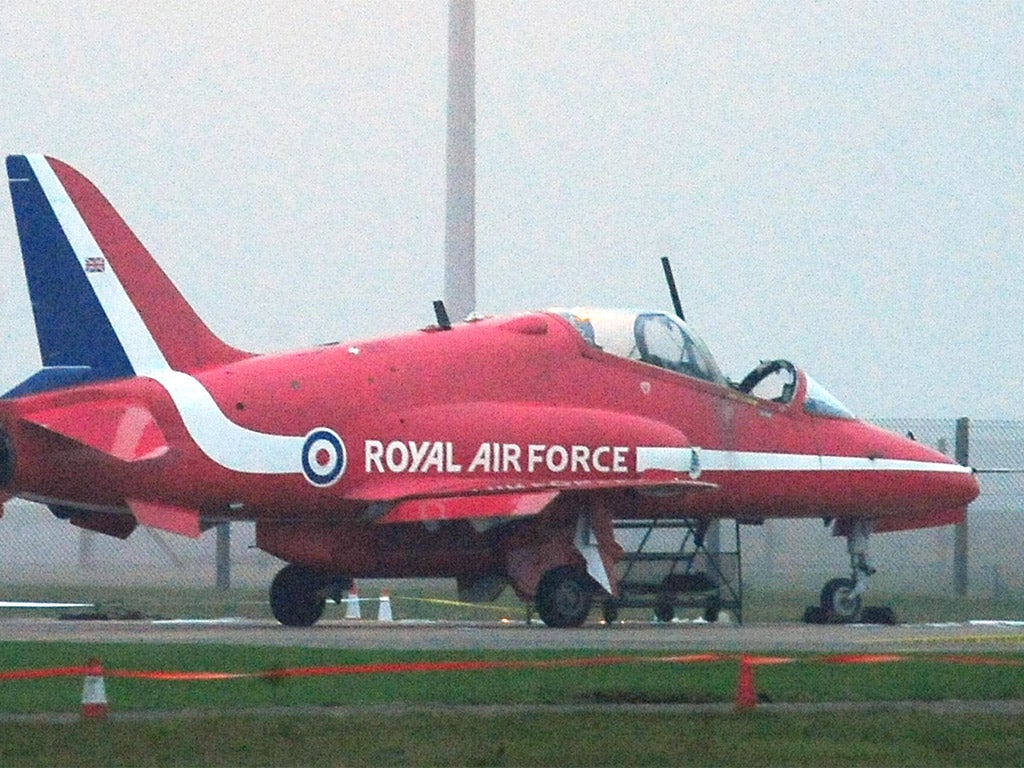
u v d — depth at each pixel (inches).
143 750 2014.0
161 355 3949.3
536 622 4520.2
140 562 6929.1
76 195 3907.5
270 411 3946.9
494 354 4259.4
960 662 2952.8
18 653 2950.3
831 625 4471.0
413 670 2549.2
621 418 4350.4
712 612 4549.7
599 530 4200.3
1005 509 5767.7
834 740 2137.1
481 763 1959.9
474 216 6131.9
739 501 4574.3
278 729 2165.4
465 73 6122.1
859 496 4726.9
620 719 2271.2
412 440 4084.6
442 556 4222.4
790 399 4690.0
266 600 5270.7
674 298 4808.1
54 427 3764.8
